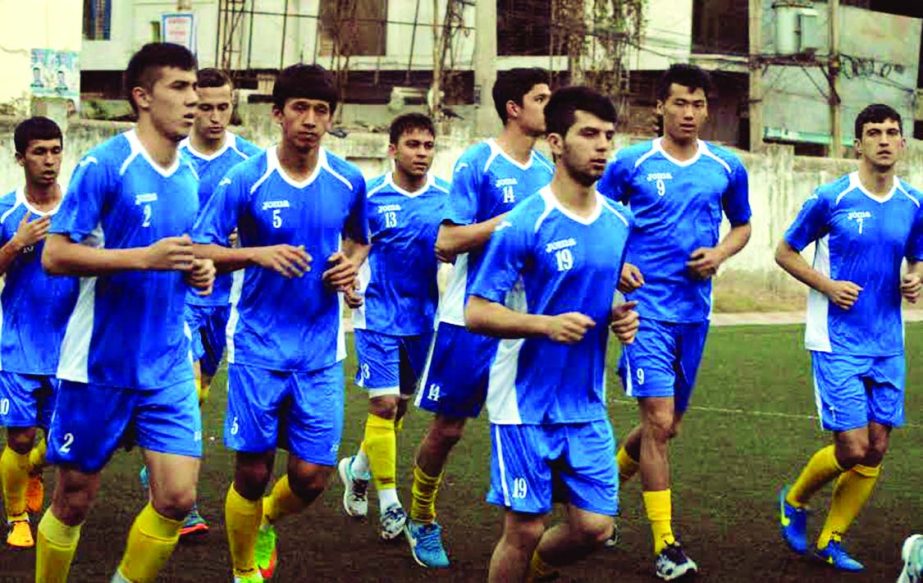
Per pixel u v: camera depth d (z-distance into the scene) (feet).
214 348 34.37
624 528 31.53
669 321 29.84
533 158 30.04
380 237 32.68
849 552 29.71
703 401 50.93
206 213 25.62
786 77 122.62
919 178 107.04
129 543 22.90
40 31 90.58
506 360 22.21
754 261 96.53
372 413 31.45
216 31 118.73
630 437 31.50
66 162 74.08
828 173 99.66
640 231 30.12
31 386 29.63
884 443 29.01
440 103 103.55
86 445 22.90
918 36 130.11
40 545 23.39
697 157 30.27
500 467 22.35
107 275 22.00
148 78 22.47
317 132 25.43
